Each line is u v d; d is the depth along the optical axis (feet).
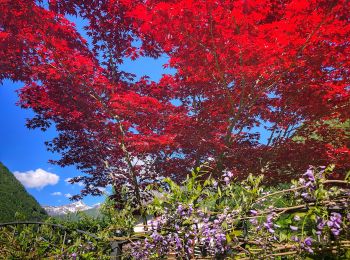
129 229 12.37
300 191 9.52
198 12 20.49
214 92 25.96
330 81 25.00
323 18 19.51
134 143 25.31
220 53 21.91
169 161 26.68
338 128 27.86
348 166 25.40
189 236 9.68
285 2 23.25
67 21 25.46
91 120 29.48
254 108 27.63
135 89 30.60
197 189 10.20
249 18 20.47
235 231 9.71
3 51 25.44
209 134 25.32
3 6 22.82
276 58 21.09
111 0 29.27
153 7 21.94
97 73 26.76
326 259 9.36
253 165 26.00
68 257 12.78
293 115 27.53
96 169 31.78
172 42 22.82
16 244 13.88
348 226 9.21
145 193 26.43
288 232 10.52
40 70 26.63
